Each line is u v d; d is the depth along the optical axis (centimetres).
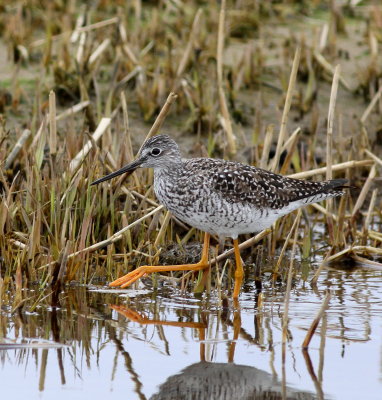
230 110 1722
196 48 1748
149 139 1195
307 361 970
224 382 915
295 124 1728
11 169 1405
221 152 1603
